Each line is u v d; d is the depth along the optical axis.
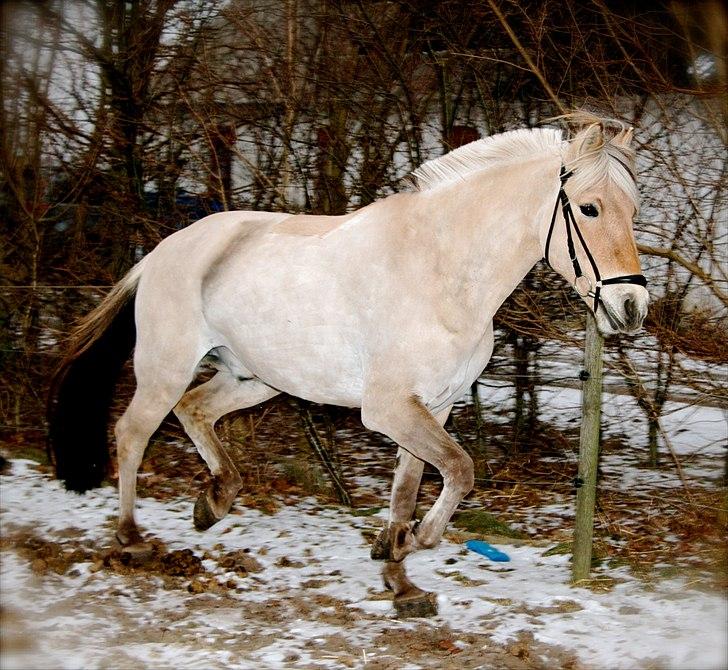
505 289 4.32
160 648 3.96
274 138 6.88
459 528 5.86
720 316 5.80
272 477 6.95
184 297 5.03
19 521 5.69
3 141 7.49
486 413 7.76
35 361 7.55
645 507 6.03
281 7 7.04
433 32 6.71
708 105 5.42
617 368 5.67
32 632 4.08
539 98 6.29
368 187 6.48
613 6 6.65
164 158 7.43
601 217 4.02
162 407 5.18
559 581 4.90
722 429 8.03
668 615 4.33
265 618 4.37
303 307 4.58
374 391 4.32
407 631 4.21
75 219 7.56
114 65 7.03
